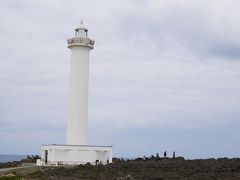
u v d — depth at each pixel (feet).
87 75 282.56
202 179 196.65
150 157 263.08
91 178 204.54
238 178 198.29
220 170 214.69
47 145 266.57
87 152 262.06
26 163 279.08
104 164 242.17
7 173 221.87
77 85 279.69
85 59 282.56
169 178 199.41
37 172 222.89
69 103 280.72
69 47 284.41
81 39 279.69
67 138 278.26
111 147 265.75
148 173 209.56
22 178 202.28
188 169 217.77
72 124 277.44
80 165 237.66
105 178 202.69
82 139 276.62
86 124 279.69
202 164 226.79
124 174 210.79
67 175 213.25
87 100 281.54
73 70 281.54
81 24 293.84
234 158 240.32
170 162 235.20
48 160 264.72
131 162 244.01
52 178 203.62
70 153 261.44
